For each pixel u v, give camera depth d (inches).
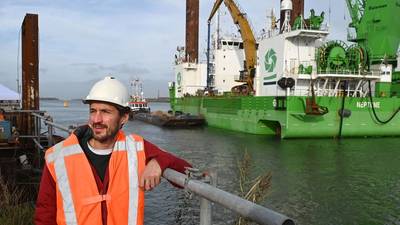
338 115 1430.9
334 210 573.9
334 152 1123.9
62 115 3909.9
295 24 1541.6
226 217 483.5
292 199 626.8
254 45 1940.2
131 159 111.8
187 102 2571.4
